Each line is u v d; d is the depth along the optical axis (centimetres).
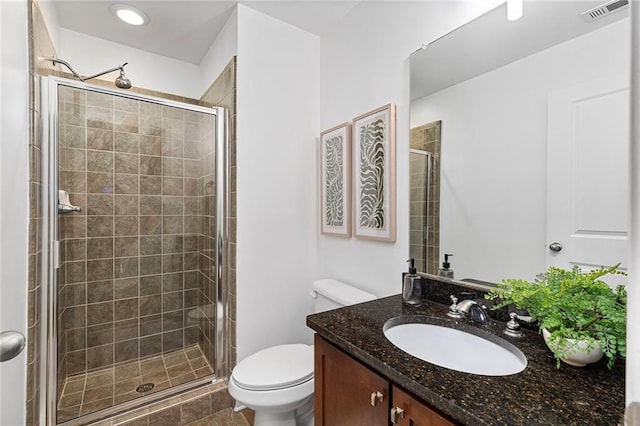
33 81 127
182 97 243
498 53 110
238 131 178
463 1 122
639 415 36
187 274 236
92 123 197
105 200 206
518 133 105
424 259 137
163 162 225
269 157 189
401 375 73
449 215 127
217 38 207
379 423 82
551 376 72
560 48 94
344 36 186
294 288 199
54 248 152
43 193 143
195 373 199
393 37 152
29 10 123
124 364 212
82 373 198
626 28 81
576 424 56
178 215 231
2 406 94
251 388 131
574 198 91
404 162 146
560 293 81
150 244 223
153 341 223
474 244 118
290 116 197
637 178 38
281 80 193
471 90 119
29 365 125
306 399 137
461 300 120
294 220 199
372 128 161
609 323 72
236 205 178
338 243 191
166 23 193
